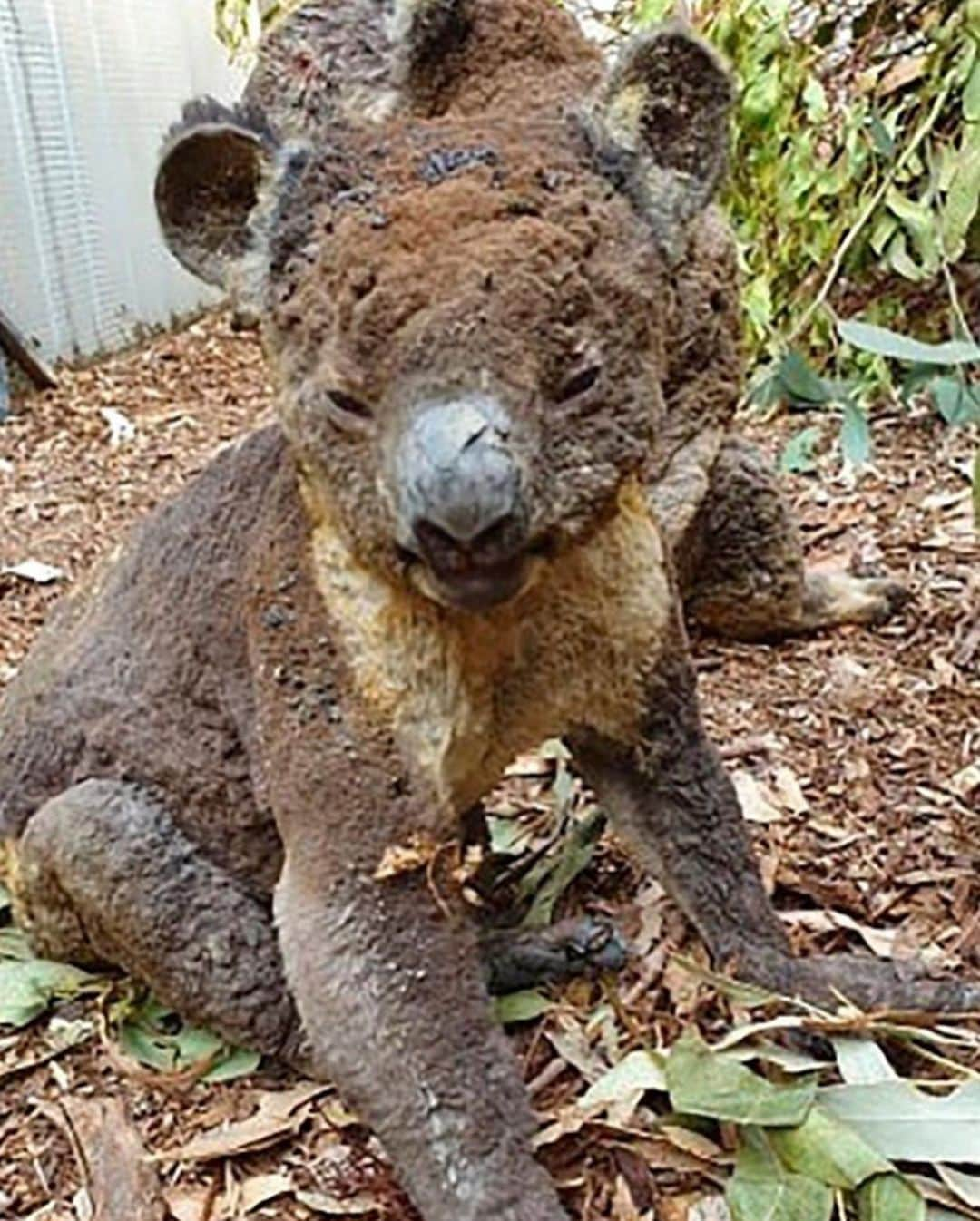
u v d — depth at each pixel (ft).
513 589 1.73
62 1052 2.50
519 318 1.67
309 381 1.76
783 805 3.00
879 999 2.30
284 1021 2.35
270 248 1.81
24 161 8.16
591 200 1.76
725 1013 2.37
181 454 6.47
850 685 3.46
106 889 2.33
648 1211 2.10
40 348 8.30
